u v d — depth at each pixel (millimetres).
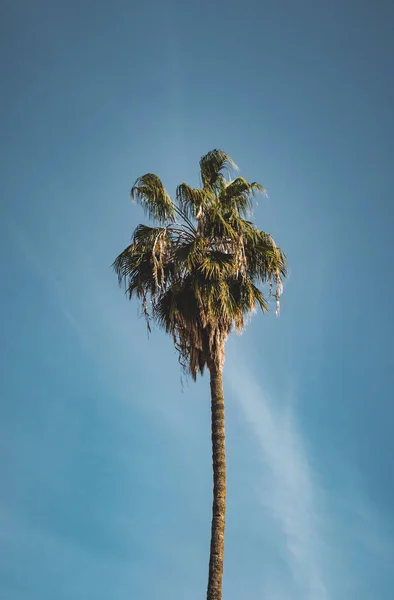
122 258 29234
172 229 29047
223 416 27234
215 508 25766
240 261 28141
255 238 28969
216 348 27922
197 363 28172
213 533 25328
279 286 28859
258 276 29172
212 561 24906
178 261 28000
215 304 27703
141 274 28859
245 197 29797
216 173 30344
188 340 28266
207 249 28719
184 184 29172
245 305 28703
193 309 28156
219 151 30375
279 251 29281
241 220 29203
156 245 28125
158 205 29594
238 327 28328
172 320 28312
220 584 24594
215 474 26359
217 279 27859
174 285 28422
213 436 26969
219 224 28891
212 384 27688
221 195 29844
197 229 29312
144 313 28516
